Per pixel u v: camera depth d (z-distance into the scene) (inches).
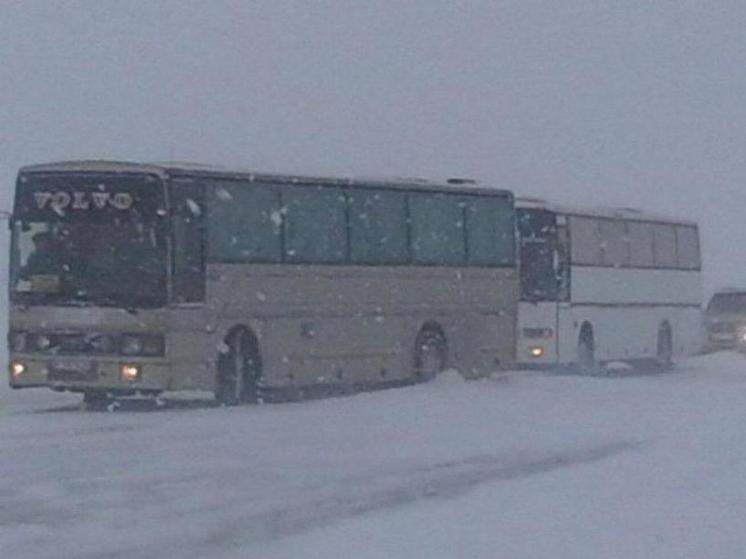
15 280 1374.3
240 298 1437.0
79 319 1353.3
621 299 2204.7
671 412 1441.9
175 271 1363.2
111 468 978.7
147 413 1363.2
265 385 1471.5
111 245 1357.0
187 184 1384.1
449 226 1718.8
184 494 877.2
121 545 711.1
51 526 762.8
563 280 2043.6
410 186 1664.6
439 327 1701.5
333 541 718.5
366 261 1599.4
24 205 1379.2
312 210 1531.7
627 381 1932.8
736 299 2753.4
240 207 1441.9
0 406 1437.0
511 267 1807.3
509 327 1803.6
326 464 1024.2
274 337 1478.8
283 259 1491.1
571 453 1093.1
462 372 1736.0
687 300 2438.5
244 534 745.0
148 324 1347.2
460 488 909.2
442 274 1704.0
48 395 1569.9
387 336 1625.2
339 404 1471.5
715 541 723.4
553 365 2023.9
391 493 890.1
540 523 768.9
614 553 689.6
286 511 818.8
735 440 1171.3
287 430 1231.5
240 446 1116.5
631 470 984.9
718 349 2711.6
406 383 1681.8
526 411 1430.9
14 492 871.7
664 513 804.0
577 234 2084.2
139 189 1357.0
